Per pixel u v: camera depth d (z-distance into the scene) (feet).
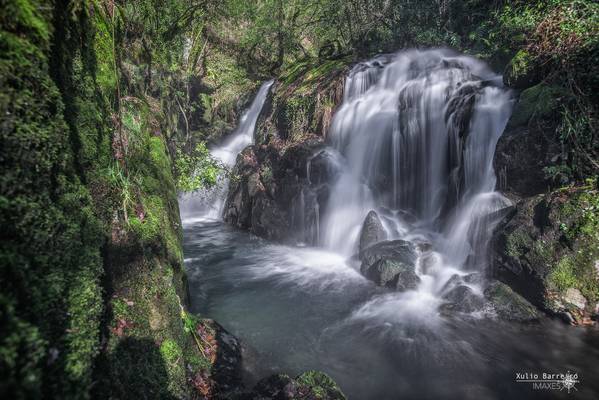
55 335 5.66
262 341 17.21
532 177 21.25
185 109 45.24
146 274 10.32
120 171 11.01
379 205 30.42
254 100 52.65
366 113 32.63
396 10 45.39
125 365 7.82
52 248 6.24
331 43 51.34
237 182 37.83
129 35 25.88
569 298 17.39
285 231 33.01
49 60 7.34
